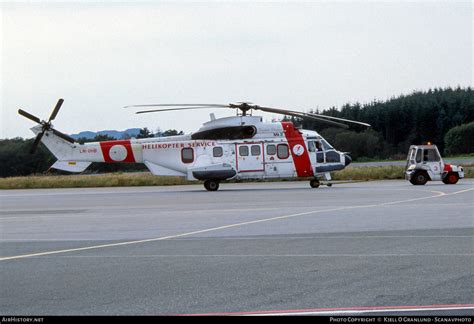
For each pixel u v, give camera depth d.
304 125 177.12
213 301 12.55
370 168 70.50
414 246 18.95
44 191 58.62
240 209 32.34
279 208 32.34
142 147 51.94
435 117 174.25
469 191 42.12
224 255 18.05
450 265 15.81
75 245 20.72
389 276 14.60
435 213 28.09
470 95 181.88
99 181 67.31
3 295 13.36
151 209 33.91
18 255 18.75
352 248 18.81
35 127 52.34
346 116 178.50
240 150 51.25
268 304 12.23
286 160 51.44
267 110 50.28
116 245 20.55
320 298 12.64
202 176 50.84
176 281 14.52
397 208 30.64
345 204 33.75
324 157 51.97
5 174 125.50
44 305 12.46
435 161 52.03
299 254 17.94
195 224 26.08
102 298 12.98
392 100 182.88
